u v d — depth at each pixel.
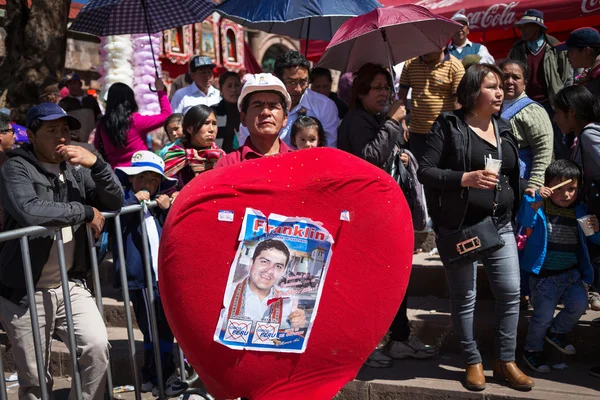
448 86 5.09
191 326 2.61
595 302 4.60
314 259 2.61
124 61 6.67
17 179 3.17
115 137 5.10
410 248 2.72
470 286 3.71
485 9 7.55
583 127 4.02
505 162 3.67
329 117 4.61
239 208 2.54
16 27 6.67
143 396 4.20
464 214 3.58
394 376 3.95
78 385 3.34
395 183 2.68
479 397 3.62
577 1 6.89
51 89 6.34
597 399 3.48
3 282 3.27
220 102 5.54
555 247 3.93
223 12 5.27
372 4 5.21
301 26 5.91
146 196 3.97
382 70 4.10
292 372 2.67
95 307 3.48
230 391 2.71
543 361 3.99
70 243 3.42
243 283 2.58
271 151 3.05
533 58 5.68
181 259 2.56
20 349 3.32
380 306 2.69
